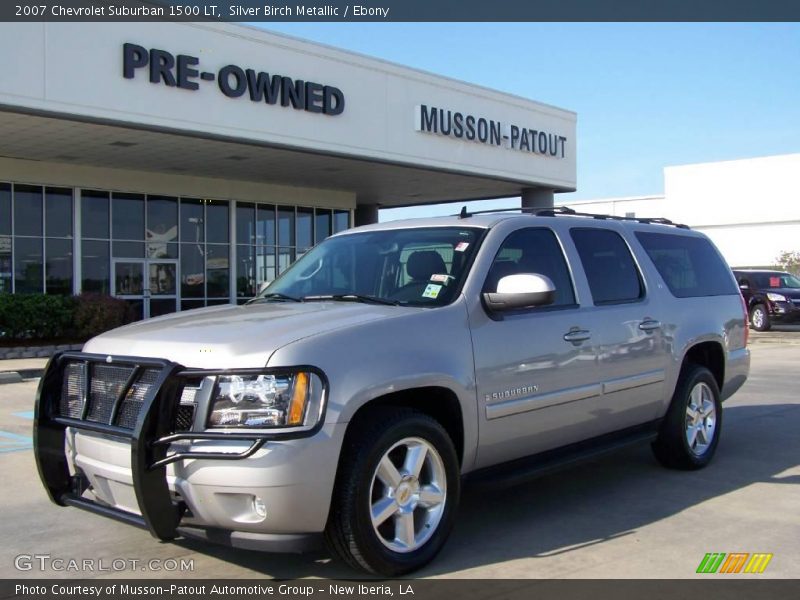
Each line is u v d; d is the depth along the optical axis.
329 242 6.25
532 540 5.10
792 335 23.62
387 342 4.45
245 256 25.86
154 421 4.00
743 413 9.88
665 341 6.45
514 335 5.13
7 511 5.89
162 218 23.64
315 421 4.01
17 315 18.31
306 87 20.27
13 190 20.58
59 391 4.70
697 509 5.78
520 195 30.48
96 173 22.00
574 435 5.64
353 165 22.84
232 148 19.91
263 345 4.12
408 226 5.87
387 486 4.38
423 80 23.27
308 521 4.00
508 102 26.03
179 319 5.05
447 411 4.86
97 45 16.59
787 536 5.18
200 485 3.96
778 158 55.84
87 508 4.51
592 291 5.92
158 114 17.53
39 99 15.78
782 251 52.50
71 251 21.59
